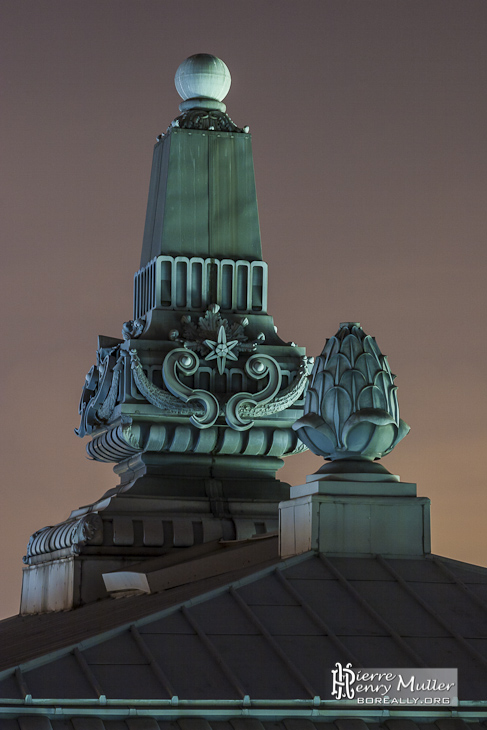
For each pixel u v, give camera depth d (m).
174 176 66.62
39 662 36.88
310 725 36.50
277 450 64.38
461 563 44.25
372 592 42.19
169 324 64.25
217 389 63.62
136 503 62.06
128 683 36.28
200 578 51.62
